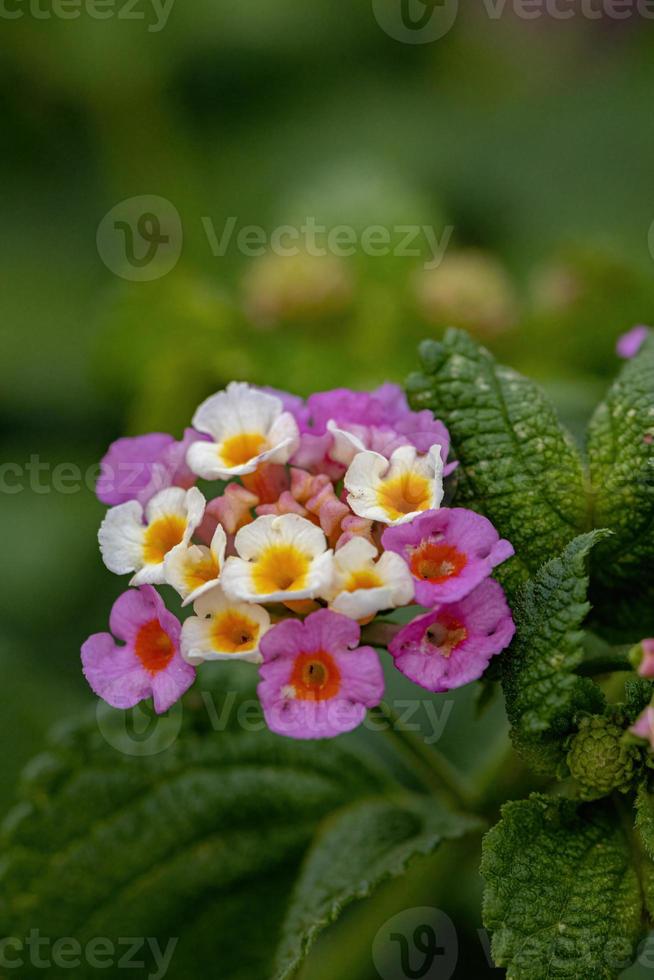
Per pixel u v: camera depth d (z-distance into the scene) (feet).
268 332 1.09
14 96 1.32
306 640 0.78
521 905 0.81
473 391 0.84
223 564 0.79
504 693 0.80
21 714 1.04
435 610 0.78
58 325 1.29
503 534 0.83
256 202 1.34
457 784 0.91
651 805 0.81
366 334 1.08
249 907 0.92
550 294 1.08
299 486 0.81
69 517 1.18
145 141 1.32
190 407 1.12
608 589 0.85
